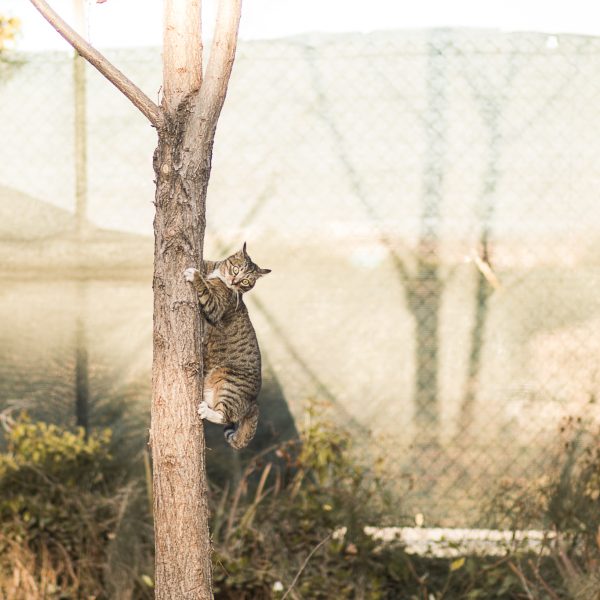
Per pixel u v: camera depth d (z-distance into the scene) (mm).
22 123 7547
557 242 7402
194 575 3914
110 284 7547
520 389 7414
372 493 7012
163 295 3857
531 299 7422
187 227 3826
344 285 7445
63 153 7535
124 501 6707
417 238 7402
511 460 7410
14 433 7254
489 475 7395
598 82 7324
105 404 7531
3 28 7438
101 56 3637
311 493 6902
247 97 7375
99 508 6922
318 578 6414
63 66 7492
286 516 6812
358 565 6609
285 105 7375
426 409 7434
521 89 7336
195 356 3893
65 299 7566
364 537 6742
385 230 7398
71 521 6793
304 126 7383
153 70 7473
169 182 3801
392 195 7398
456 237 7402
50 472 7082
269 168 7402
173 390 3863
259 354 6086
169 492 3895
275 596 6109
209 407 5684
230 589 6473
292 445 7289
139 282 7543
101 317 7555
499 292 7414
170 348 3855
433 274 7422
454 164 7375
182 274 3840
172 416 3865
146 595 6465
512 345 7414
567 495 7000
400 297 7426
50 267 7559
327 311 7445
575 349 7414
